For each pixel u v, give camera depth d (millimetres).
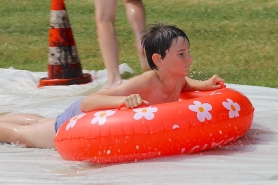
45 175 9906
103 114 10242
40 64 23094
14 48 25531
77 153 10398
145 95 11102
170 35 10805
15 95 17375
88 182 9312
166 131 9977
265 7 30703
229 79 19812
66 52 18906
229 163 9961
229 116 10531
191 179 9141
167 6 31953
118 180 9320
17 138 12281
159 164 9961
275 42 24438
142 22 15125
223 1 32531
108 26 14312
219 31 26672
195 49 24047
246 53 23109
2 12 32375
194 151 10469
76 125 10367
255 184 8711
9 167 10445
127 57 23328
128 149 10016
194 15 29844
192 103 10406
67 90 17891
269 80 19500
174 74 11023
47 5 33719
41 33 28016
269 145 11234
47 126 11906
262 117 13430
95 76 19844
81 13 31547
